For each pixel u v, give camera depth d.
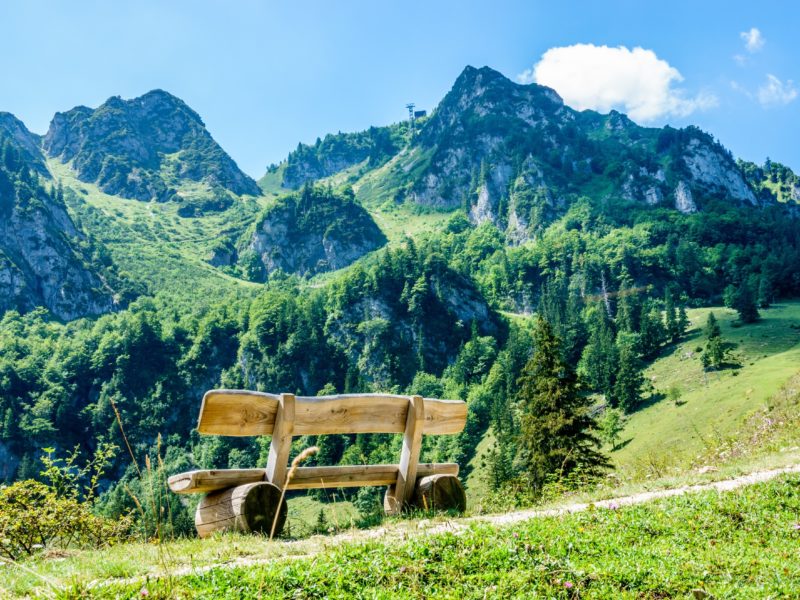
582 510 9.05
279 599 5.33
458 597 5.65
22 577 6.07
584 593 5.84
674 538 7.62
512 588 5.85
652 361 166.88
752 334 162.25
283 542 7.43
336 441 120.31
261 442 174.75
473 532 7.21
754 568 6.46
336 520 8.74
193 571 5.69
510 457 95.31
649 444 96.56
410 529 7.97
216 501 8.23
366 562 6.16
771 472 11.59
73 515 12.30
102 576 6.04
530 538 7.06
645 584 6.05
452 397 191.00
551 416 34.47
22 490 11.92
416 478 10.08
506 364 178.75
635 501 9.78
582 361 180.00
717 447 22.92
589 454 34.03
